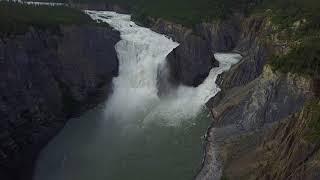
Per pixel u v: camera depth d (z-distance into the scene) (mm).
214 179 81062
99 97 121250
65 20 123938
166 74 127750
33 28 109562
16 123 94625
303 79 84062
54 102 108500
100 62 124812
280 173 67062
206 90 121938
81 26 122250
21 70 100062
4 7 125812
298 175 63406
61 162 91938
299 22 122000
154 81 128500
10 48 98000
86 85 119438
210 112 111188
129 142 99312
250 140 85250
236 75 116250
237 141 88250
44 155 94438
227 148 87938
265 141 79062
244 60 118500
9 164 88188
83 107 115312
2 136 89562
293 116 73812
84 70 119812
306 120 68750
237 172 78062
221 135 94562
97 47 125312
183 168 88438
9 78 95750
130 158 93125
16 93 97000
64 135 102688
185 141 98500
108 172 88312
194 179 84062
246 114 94438
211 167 85062
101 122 109312
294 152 65875
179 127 105062
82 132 104250
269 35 120688
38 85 105188
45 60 109938
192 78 126750
